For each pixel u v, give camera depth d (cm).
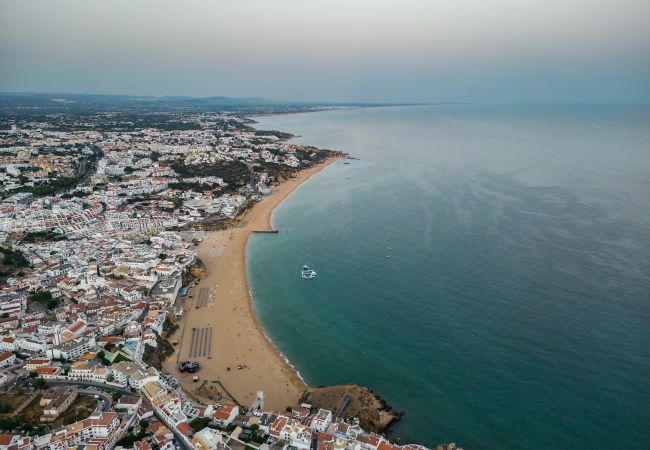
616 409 15488
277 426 14375
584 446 14162
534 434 14688
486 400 16212
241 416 15200
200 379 17662
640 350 18375
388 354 19012
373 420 15325
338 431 14425
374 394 16688
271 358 19025
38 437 13200
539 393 16362
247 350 19588
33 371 16650
